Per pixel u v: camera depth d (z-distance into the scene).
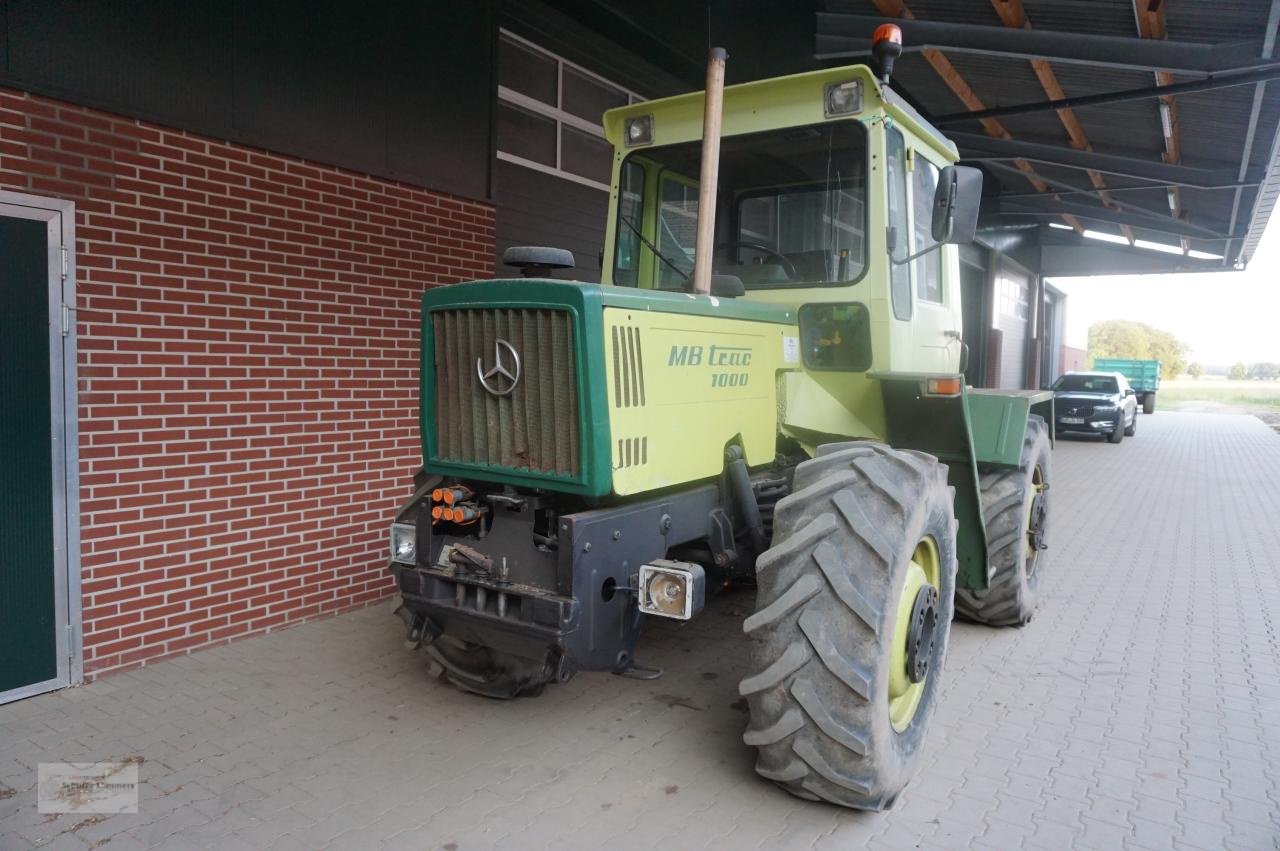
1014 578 4.73
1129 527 8.40
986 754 3.48
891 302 3.68
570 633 2.84
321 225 4.74
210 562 4.39
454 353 3.19
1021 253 18.19
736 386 3.47
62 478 3.81
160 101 4.02
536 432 2.98
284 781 3.18
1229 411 35.88
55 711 3.71
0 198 3.52
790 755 2.85
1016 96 8.38
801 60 8.11
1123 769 3.36
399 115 5.12
